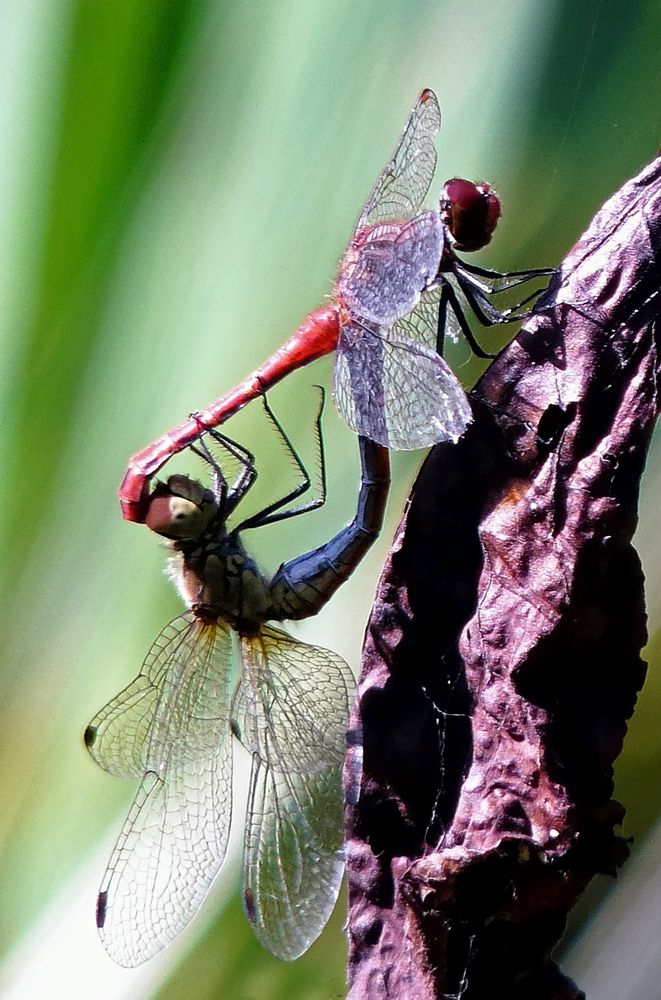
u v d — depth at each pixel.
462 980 0.87
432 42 0.91
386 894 0.88
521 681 0.87
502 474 0.88
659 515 0.91
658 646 0.91
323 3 0.91
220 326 0.91
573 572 0.87
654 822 0.91
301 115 0.91
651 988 0.91
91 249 0.91
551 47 0.91
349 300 0.90
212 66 0.90
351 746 0.88
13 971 0.91
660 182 0.88
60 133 0.90
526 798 0.87
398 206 0.90
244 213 0.91
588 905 0.91
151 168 0.91
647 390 0.87
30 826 0.91
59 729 0.91
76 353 0.91
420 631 0.88
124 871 0.91
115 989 0.91
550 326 0.88
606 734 0.87
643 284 0.87
